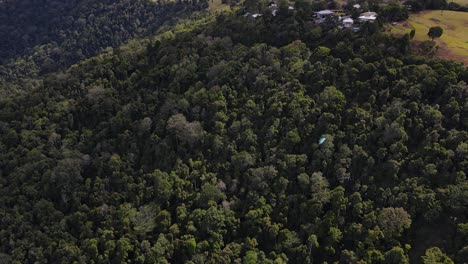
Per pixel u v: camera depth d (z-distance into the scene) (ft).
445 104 306.55
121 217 314.14
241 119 352.08
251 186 308.60
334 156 306.76
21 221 325.01
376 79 333.62
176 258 295.89
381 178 291.17
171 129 353.31
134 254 295.28
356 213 277.64
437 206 262.06
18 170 354.54
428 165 277.23
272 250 285.02
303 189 298.97
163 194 319.68
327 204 290.97
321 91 345.72
